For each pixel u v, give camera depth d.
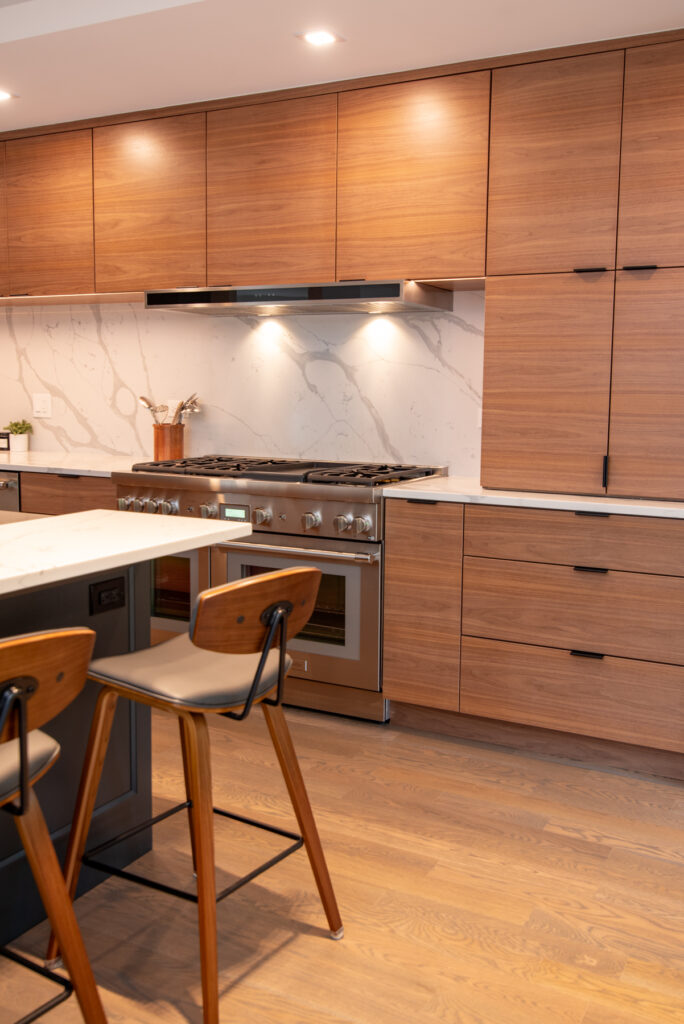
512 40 2.89
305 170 3.41
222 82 3.38
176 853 2.36
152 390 4.32
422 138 3.17
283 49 3.02
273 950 1.96
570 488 3.02
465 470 3.63
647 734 2.82
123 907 2.12
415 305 3.36
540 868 2.32
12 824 1.95
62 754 2.07
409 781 2.82
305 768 2.89
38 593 1.97
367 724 3.30
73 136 3.91
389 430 3.78
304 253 3.45
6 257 4.16
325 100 3.34
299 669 3.38
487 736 3.15
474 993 1.84
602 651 2.86
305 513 3.28
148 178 3.75
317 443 3.94
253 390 4.07
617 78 2.82
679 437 2.83
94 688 2.15
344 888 2.21
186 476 3.51
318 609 3.34
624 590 2.80
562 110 2.92
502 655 3.02
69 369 4.53
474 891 2.21
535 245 3.00
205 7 2.69
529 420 3.06
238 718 1.76
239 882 1.86
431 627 3.12
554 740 3.03
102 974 1.87
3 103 3.66
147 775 2.33
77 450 4.57
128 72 3.29
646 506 2.74
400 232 3.24
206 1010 1.66
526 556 2.94
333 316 3.84
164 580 3.66
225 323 4.10
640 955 1.97
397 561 3.15
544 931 2.05
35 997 1.81
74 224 3.96
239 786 2.75
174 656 1.90
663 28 2.74
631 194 2.83
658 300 2.82
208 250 3.65
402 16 2.73
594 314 2.92
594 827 2.54
